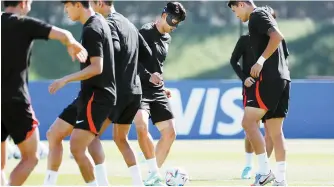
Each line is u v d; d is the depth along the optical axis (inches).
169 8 1225.4
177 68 3166.8
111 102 910.4
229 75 3147.1
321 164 1579.7
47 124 2442.2
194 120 2444.6
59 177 1331.2
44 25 820.6
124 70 1003.3
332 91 2444.6
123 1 3110.2
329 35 3302.2
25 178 848.3
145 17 3115.2
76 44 829.2
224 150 2004.2
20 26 815.1
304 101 2447.1
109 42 910.4
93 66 876.0
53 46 3112.7
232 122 2447.1
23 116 830.5
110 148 2092.8
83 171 911.0
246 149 1325.0
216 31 3253.0
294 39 3307.1
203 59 3189.0
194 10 3255.4
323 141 2311.8
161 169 1503.4
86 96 906.1
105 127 1005.2
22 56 818.8
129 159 1043.3
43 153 1740.9
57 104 2450.8
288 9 3351.4
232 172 1435.8
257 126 1112.8
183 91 2444.6
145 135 1171.3
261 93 1071.6
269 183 1195.9
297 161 1652.3
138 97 1024.9
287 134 2444.6
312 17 3344.0
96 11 1034.1
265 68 1067.3
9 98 816.9
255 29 1063.0
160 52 1238.3
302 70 3203.7
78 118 908.0
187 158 1765.5
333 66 3230.8
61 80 866.1
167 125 1239.5
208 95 2448.3
